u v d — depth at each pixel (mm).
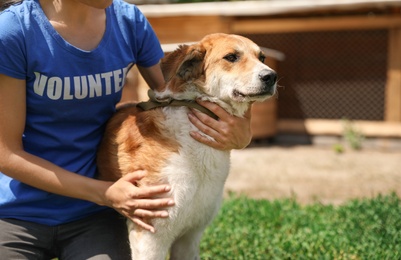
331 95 12078
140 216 3018
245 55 3352
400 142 11195
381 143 11359
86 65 3064
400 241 4527
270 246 4656
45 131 3119
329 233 4844
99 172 3309
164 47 11234
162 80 3615
